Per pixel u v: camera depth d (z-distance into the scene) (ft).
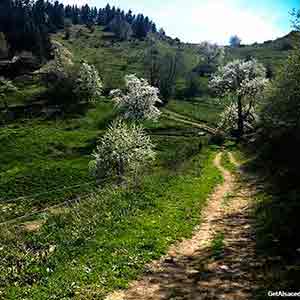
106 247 61.16
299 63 114.21
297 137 122.52
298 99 113.09
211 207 90.53
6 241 67.51
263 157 158.40
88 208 80.69
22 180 254.06
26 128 395.75
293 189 92.22
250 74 344.69
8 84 552.82
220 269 53.93
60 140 357.82
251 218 77.66
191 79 651.25
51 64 585.22
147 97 394.32
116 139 212.43
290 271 48.44
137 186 95.71
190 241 67.05
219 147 262.26
